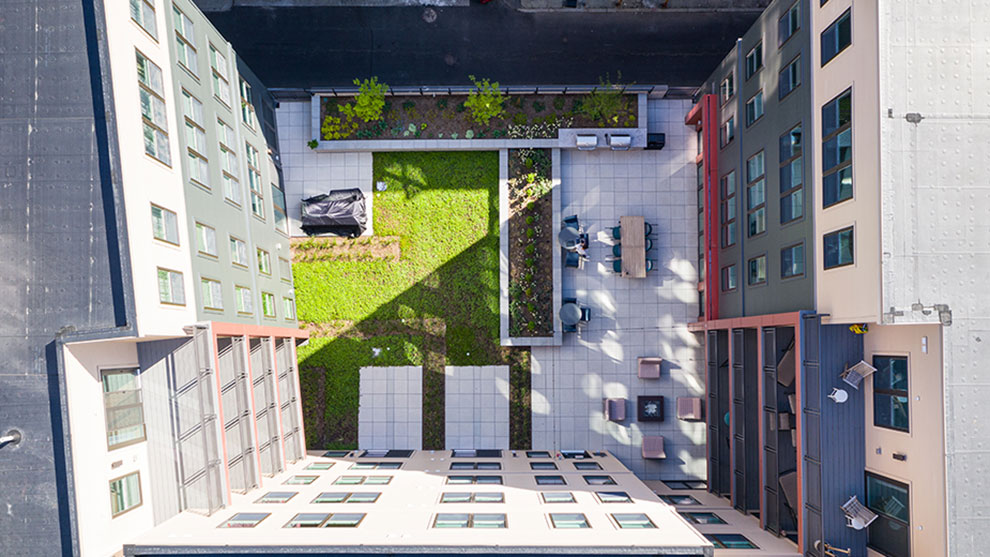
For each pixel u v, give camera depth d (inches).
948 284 636.7
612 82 1254.9
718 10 1263.5
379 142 1178.6
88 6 673.6
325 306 1182.3
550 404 1176.2
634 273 1145.4
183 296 746.8
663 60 1258.0
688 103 1213.7
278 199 1119.6
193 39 837.8
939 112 643.5
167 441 761.0
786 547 811.4
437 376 1174.3
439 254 1190.9
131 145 663.8
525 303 1175.0
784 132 867.4
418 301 1183.6
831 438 759.1
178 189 754.8
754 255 970.7
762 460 880.3
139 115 684.1
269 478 928.9
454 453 1133.1
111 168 655.1
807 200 801.6
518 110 1194.0
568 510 796.6
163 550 668.7
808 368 776.9
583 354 1181.1
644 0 1264.8
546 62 1256.2
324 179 1202.6
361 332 1179.3
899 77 642.2
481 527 728.3
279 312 1058.1
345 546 668.7
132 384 749.3
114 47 649.0
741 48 1016.2
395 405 1168.8
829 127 749.9
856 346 762.8
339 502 821.2
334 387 1170.6
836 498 756.0
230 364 847.1
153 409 763.4
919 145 641.0
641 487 907.4
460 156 1204.5
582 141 1157.7
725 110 1092.5
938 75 645.9
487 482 935.0
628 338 1185.4
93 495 668.1
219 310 835.4
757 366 959.0
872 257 660.7
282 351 1037.2
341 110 1182.3
